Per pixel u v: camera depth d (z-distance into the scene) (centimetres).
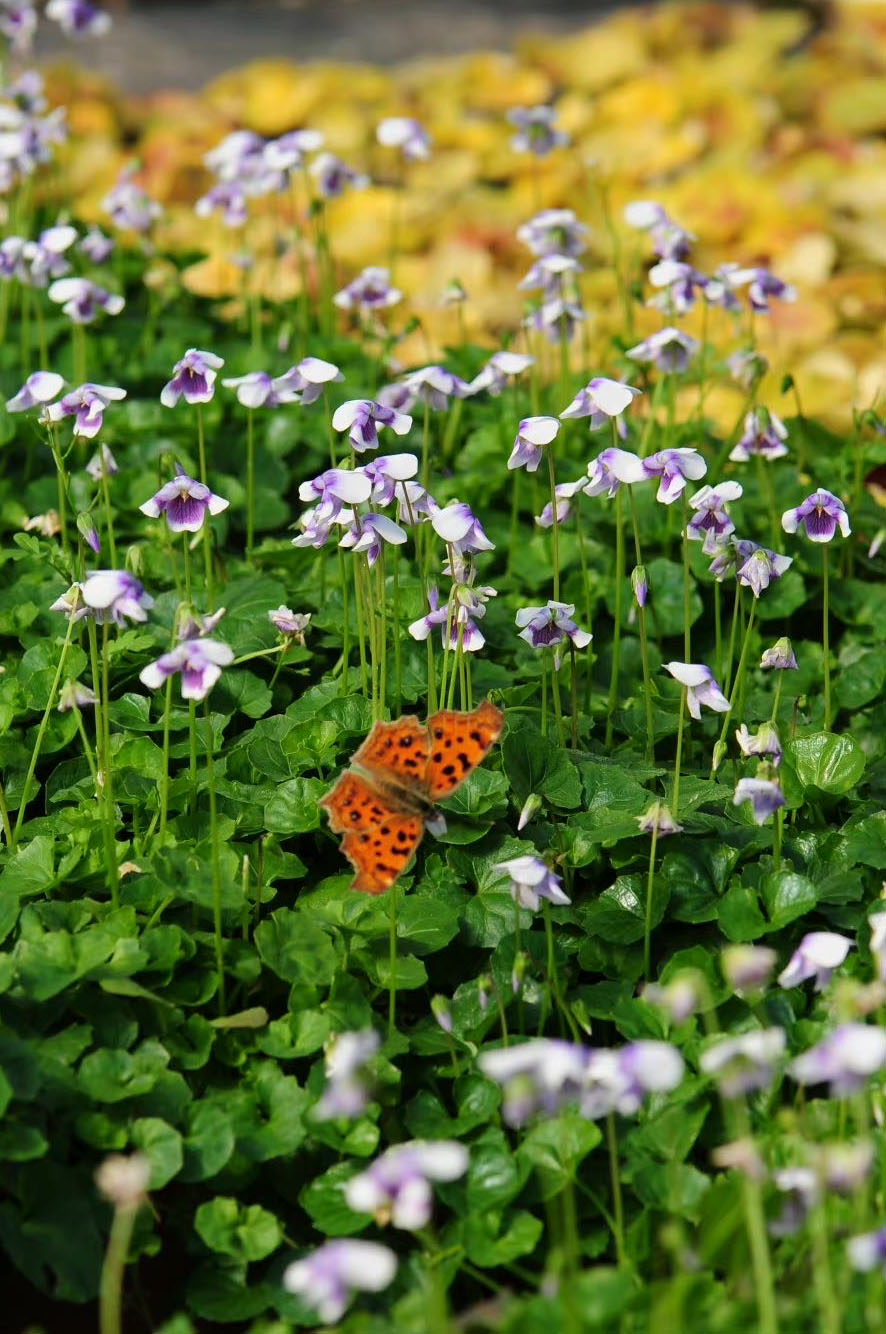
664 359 582
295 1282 271
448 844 450
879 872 446
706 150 1185
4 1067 355
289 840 460
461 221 1028
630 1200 373
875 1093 356
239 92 1266
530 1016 411
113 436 648
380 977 407
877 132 1222
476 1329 324
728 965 313
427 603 482
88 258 788
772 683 558
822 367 823
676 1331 311
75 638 517
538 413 645
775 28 1378
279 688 520
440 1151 288
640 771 474
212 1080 396
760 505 624
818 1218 309
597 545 607
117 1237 304
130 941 393
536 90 1288
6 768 482
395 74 1352
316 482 414
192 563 584
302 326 739
